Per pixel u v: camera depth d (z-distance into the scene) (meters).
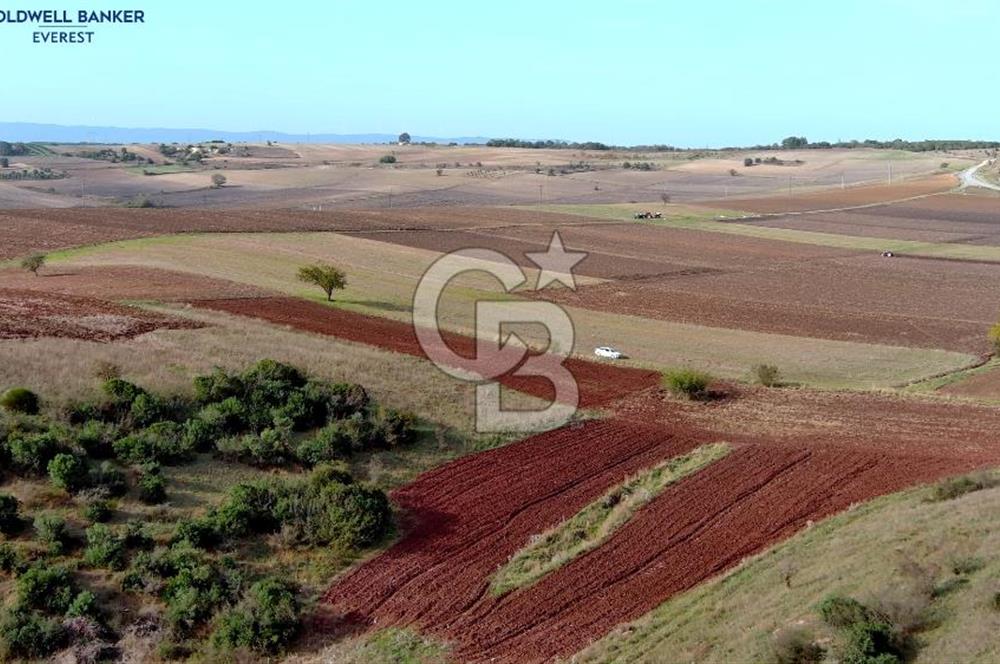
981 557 20.33
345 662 20.84
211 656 20.77
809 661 17.53
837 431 37.84
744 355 57.44
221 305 57.31
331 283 64.81
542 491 30.61
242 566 24.03
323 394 34.38
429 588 24.16
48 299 52.03
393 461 31.69
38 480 25.84
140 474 26.95
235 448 29.41
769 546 26.36
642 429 37.53
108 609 21.61
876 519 26.52
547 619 22.75
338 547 25.47
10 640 20.12
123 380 32.81
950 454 34.88
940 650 16.91
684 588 24.08
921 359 57.78
